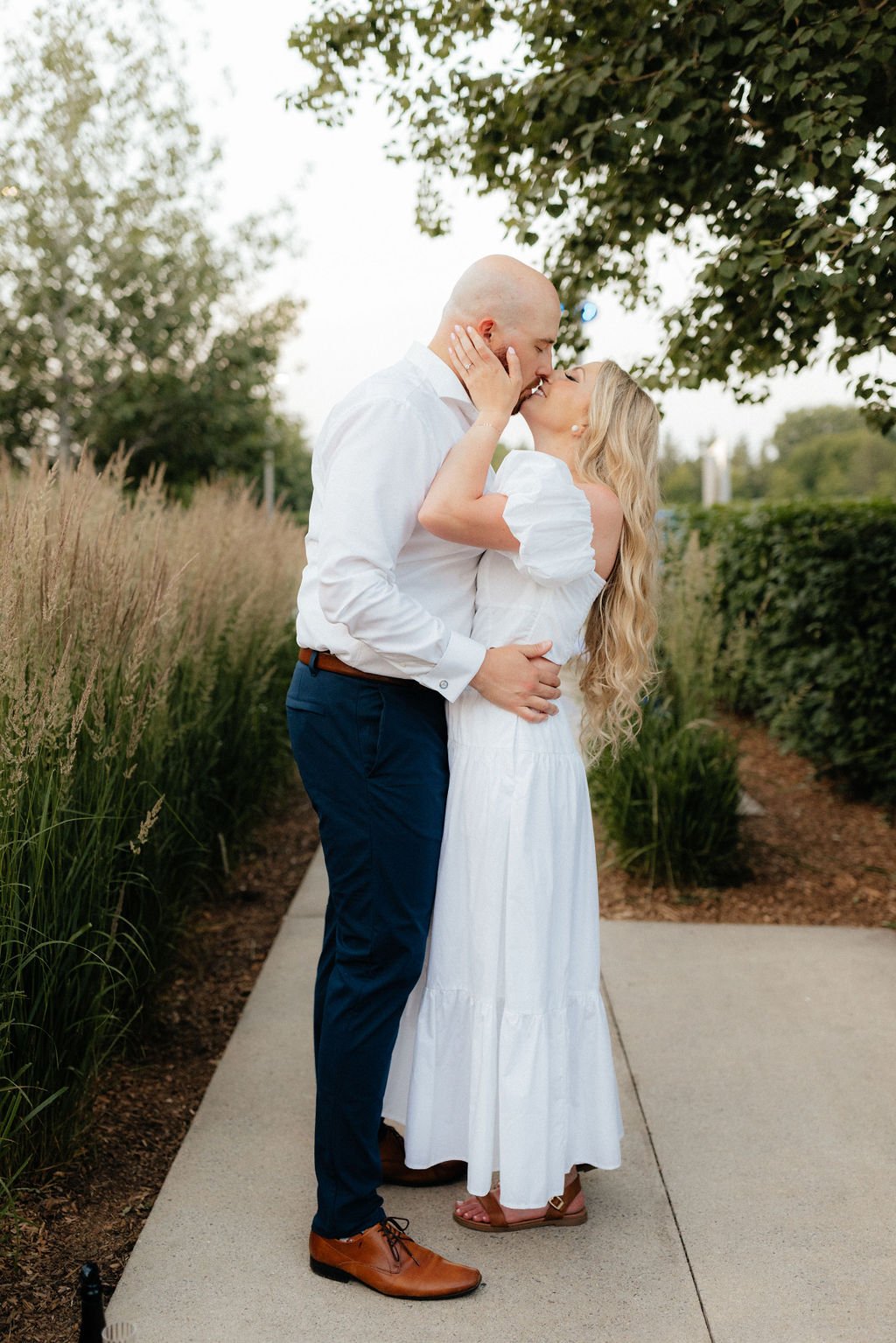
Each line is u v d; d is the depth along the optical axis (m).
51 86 12.73
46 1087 2.11
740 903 3.91
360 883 1.84
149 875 2.76
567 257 3.89
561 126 3.38
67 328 13.49
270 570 5.00
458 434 1.89
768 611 6.74
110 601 2.47
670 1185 2.17
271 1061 2.68
